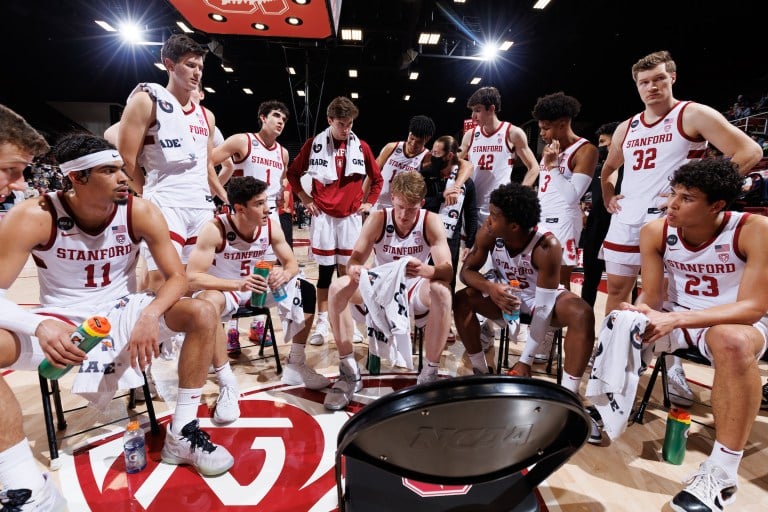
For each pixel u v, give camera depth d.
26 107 14.79
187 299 1.73
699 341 1.79
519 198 2.04
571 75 11.78
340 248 3.37
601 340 1.67
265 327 2.81
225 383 2.06
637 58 9.91
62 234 1.66
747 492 1.62
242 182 2.26
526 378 0.75
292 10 5.46
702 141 2.17
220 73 13.81
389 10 9.57
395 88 15.05
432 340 2.21
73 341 1.42
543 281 2.07
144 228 1.76
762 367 2.83
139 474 1.64
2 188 1.54
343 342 2.22
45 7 10.27
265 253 2.59
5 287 1.55
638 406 2.28
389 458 0.86
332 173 3.22
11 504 1.26
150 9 9.82
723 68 9.66
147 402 1.85
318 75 10.77
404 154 3.75
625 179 2.47
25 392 2.31
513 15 9.25
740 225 1.68
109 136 2.77
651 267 1.95
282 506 1.47
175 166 2.59
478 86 14.59
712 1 7.50
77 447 1.80
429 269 2.12
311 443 1.87
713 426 2.10
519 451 0.89
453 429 0.77
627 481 1.67
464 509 1.13
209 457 1.62
